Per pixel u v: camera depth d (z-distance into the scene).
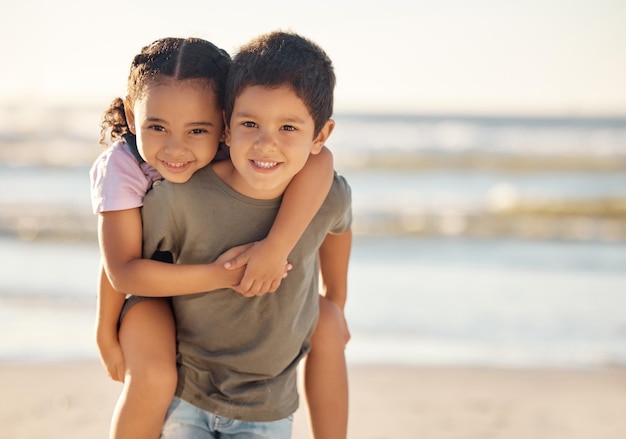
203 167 2.48
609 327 7.16
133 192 2.48
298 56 2.34
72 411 4.81
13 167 20.39
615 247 11.92
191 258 2.54
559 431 4.71
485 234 13.15
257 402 2.59
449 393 5.38
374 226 13.73
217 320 2.55
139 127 2.40
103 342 2.61
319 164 2.52
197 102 2.36
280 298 2.53
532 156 23.67
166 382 2.48
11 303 7.53
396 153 24.81
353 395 5.29
